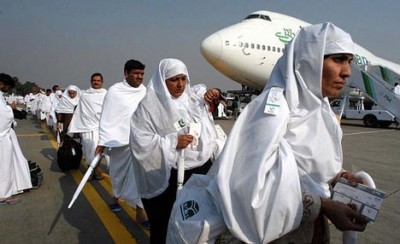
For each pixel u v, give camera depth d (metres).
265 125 1.12
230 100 21.31
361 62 18.16
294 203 1.05
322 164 1.22
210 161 2.60
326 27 1.18
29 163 4.81
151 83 2.33
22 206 3.98
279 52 15.66
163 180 2.18
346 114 17.34
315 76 1.18
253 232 1.08
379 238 3.17
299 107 1.23
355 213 1.11
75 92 8.44
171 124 2.23
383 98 13.22
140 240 3.10
